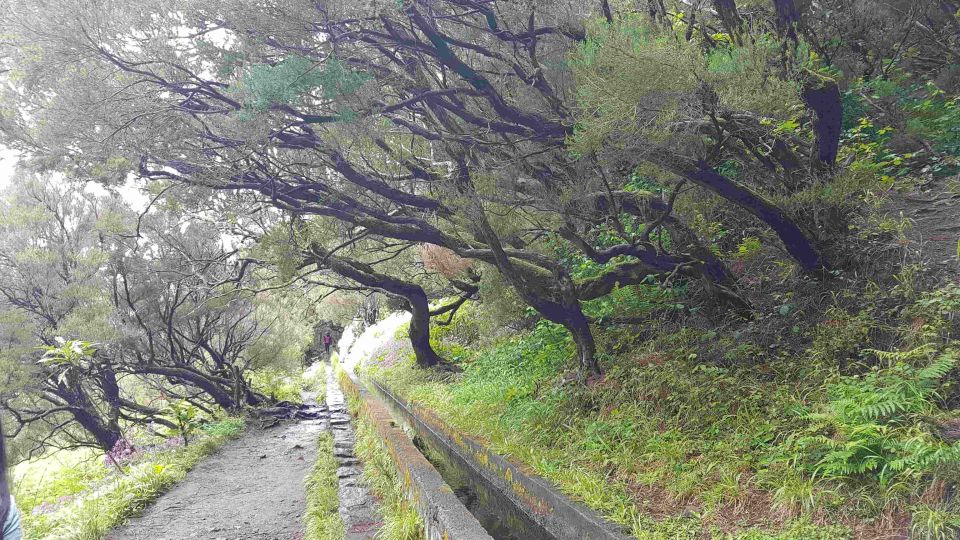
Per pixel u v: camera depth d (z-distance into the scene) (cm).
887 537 375
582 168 706
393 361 1973
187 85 750
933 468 399
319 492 778
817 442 485
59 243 1494
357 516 685
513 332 1395
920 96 1066
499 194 758
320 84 611
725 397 627
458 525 468
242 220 1084
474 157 826
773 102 520
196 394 1764
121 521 741
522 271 977
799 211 684
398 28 699
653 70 479
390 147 868
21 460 1391
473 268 1561
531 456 687
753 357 676
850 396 494
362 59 716
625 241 772
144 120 736
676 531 449
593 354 852
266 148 801
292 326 2127
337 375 2814
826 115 609
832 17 1067
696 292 862
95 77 706
